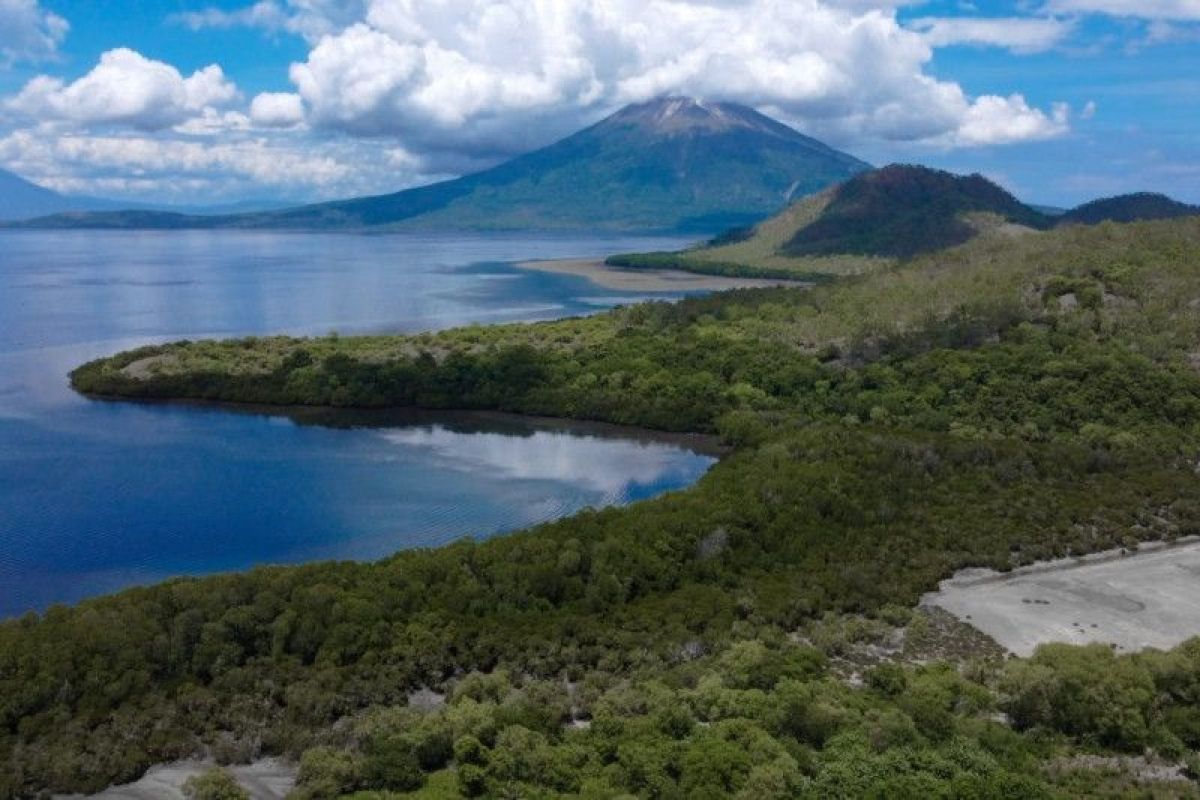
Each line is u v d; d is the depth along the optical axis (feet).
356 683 249.75
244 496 425.69
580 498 429.38
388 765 208.95
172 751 224.33
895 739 214.28
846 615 305.53
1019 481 402.11
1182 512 381.60
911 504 377.30
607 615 294.25
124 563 353.72
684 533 335.06
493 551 314.76
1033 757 218.18
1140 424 462.19
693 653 273.95
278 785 213.05
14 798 208.13
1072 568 344.28
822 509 363.35
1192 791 204.85
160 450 491.31
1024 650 282.56
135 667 245.04
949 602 315.58
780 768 196.03
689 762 202.39
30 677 236.22
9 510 403.34
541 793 196.54
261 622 266.16
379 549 368.68
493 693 249.14
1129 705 232.32
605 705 231.50
